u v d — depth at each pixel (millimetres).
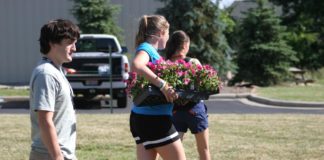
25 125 26688
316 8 87125
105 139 22688
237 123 27391
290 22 91125
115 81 40938
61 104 9711
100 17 66875
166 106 12242
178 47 15539
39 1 70125
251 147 21234
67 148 9766
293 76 70000
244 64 67562
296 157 19547
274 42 67125
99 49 43219
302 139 23000
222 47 63031
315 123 27500
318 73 84562
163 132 12164
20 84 67625
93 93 41094
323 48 85938
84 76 40750
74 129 9992
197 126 15961
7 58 69938
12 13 69812
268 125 26719
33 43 70188
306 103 44281
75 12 67500
